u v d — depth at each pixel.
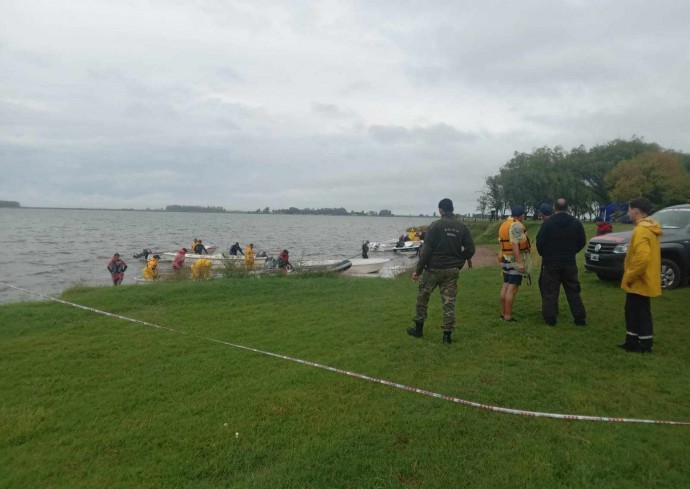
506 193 64.94
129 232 66.50
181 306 9.80
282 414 4.47
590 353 6.11
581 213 72.62
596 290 9.95
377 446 3.89
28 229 69.19
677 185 50.25
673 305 8.45
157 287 11.79
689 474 3.51
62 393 5.08
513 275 7.57
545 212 8.03
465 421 4.29
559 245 7.33
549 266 7.41
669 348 6.30
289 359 6.00
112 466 3.68
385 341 6.77
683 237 9.71
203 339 7.06
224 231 75.88
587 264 10.73
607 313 8.11
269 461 3.73
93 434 4.16
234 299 10.55
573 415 4.39
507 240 7.60
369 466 3.62
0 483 3.46
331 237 65.19
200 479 3.52
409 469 3.57
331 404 4.67
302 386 5.12
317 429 4.17
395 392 4.94
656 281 6.01
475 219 77.25
